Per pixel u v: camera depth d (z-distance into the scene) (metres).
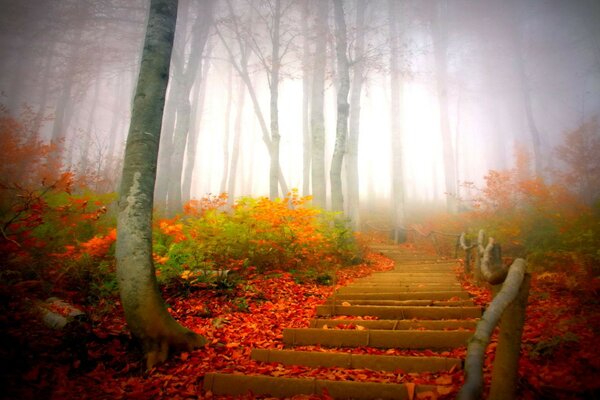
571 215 8.84
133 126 4.26
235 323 5.07
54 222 5.73
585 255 5.69
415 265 10.73
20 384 3.04
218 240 7.12
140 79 4.43
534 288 5.66
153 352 3.79
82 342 3.83
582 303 4.58
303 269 8.06
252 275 7.02
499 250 4.96
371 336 4.22
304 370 3.55
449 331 4.03
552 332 3.55
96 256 5.70
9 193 5.88
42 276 4.89
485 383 2.75
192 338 4.19
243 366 3.71
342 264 10.02
